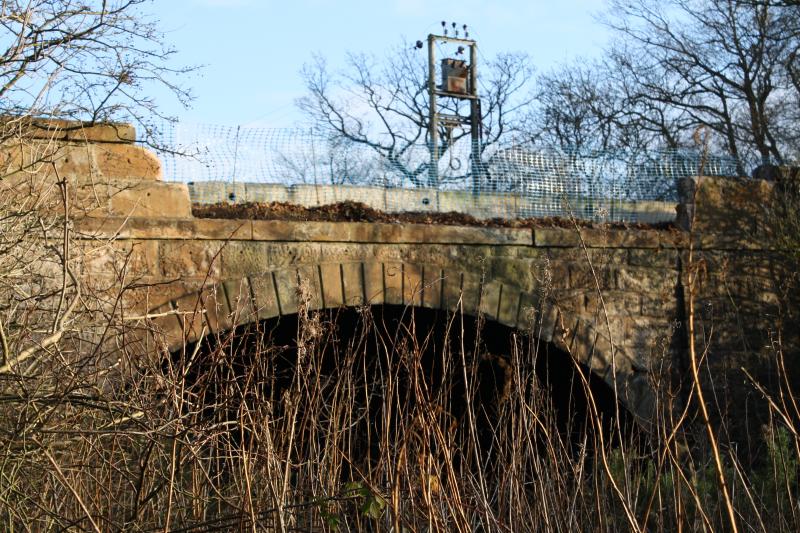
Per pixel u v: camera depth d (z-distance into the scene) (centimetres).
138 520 487
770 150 2564
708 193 1266
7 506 471
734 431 1220
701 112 2756
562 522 525
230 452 500
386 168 1305
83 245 744
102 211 924
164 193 961
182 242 967
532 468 555
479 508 527
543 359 1185
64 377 479
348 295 1045
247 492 466
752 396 1250
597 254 1177
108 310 688
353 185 1241
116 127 895
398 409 539
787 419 545
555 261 1159
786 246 1279
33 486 491
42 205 659
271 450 479
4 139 646
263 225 1008
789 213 1293
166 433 471
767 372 1269
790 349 1286
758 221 1288
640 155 1345
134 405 468
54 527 504
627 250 1208
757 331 1272
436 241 1093
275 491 462
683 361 1229
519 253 1141
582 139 2970
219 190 1152
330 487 504
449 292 1093
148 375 523
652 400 1191
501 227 1139
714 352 1245
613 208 1313
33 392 472
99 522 477
